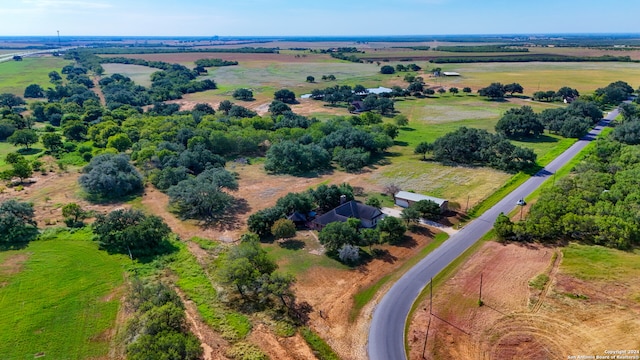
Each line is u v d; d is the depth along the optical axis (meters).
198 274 56.44
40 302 50.16
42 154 110.19
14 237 64.19
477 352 41.38
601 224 60.78
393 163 104.69
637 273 52.75
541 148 114.31
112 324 46.59
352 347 42.81
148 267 58.09
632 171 79.06
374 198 77.56
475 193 83.38
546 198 71.50
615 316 45.34
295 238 66.25
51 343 43.59
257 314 47.88
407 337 43.84
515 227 63.34
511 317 46.00
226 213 76.19
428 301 49.41
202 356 41.25
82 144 119.00
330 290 52.41
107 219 64.81
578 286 50.69
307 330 45.22
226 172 84.31
